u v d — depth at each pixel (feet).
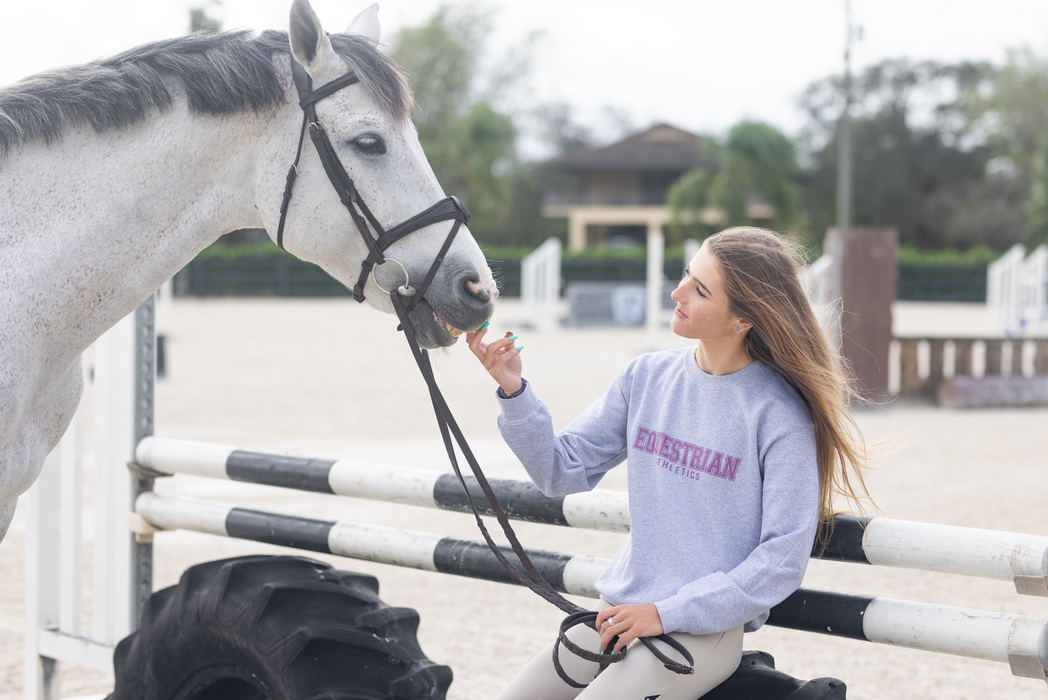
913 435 25.67
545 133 168.86
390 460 21.25
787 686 5.00
